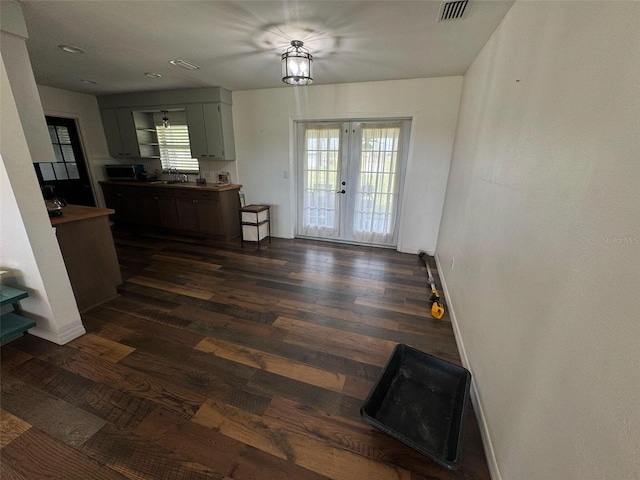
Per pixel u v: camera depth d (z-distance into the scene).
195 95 4.21
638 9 0.66
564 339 0.84
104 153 5.02
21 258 1.88
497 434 1.25
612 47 0.76
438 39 2.24
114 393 1.62
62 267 1.98
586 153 0.83
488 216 1.74
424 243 3.98
